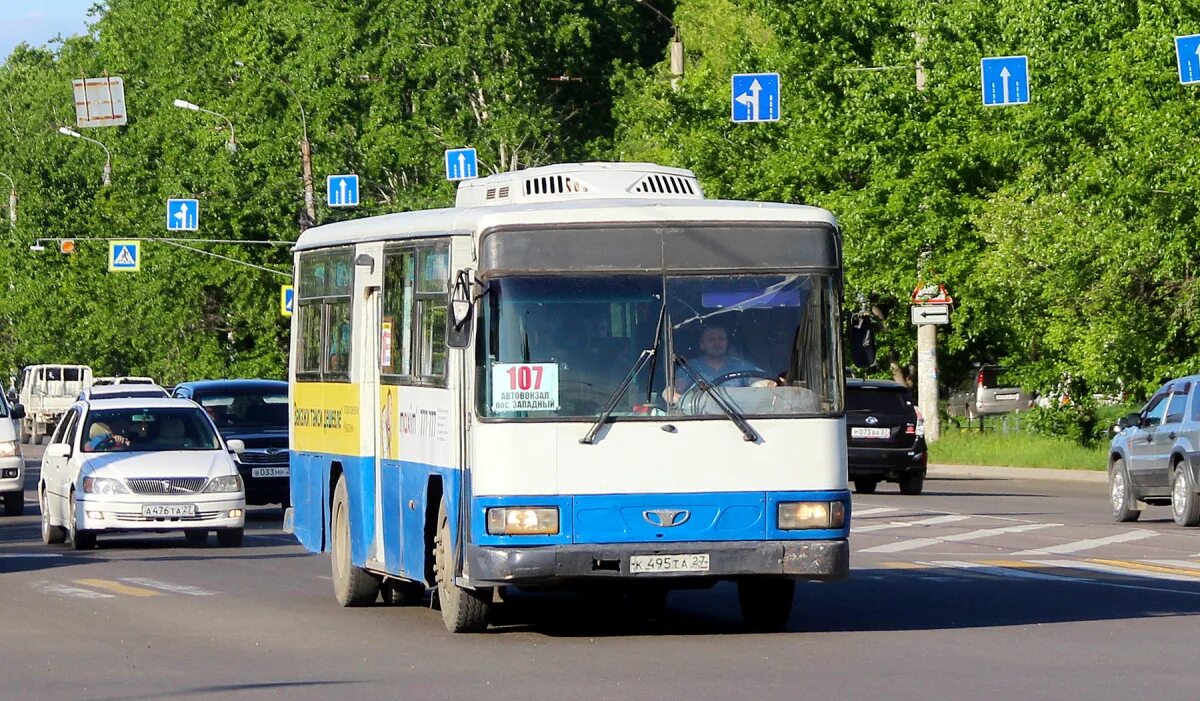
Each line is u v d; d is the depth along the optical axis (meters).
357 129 106.62
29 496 62.69
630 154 104.62
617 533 21.67
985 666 19.95
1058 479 66.94
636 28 116.25
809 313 22.34
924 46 73.50
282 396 50.06
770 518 21.94
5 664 20.91
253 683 19.22
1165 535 40.06
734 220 22.31
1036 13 63.16
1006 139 68.62
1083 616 24.97
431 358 23.53
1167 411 43.53
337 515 27.95
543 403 21.75
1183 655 20.83
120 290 124.25
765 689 18.34
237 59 114.00
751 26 107.62
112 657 21.47
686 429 21.83
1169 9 58.12
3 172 170.88
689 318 22.08
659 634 23.31
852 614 25.38
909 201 73.88
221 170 106.94
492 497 21.62
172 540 42.25
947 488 61.16
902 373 88.25
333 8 108.25
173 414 41.03
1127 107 58.22
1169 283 62.69
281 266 108.56
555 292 21.95
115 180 129.38
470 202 26.34
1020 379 75.94
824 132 78.50
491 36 106.06
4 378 153.75
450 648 22.02
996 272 66.94
